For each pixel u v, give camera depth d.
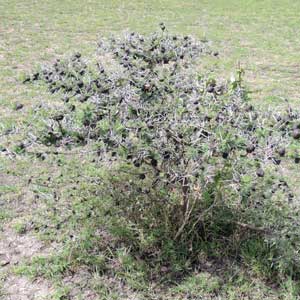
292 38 7.71
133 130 2.19
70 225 2.89
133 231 2.75
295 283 2.49
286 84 5.48
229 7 10.04
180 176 2.21
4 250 2.73
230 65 6.08
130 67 2.60
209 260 2.64
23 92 4.85
